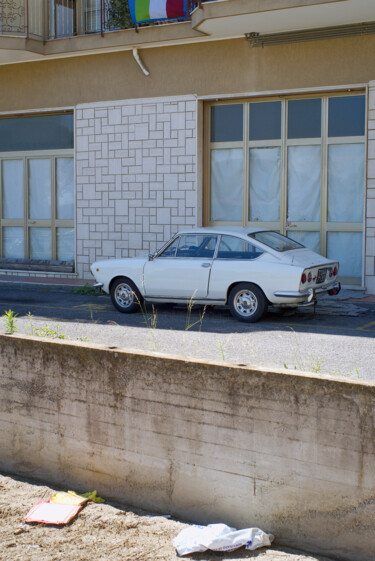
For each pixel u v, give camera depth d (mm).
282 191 14609
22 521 4492
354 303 12461
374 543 3750
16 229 18219
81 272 16797
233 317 11180
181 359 4414
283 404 4008
